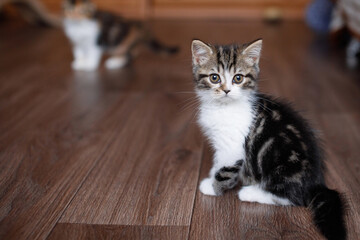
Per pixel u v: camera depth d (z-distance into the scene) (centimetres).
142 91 116
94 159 86
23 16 191
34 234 69
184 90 116
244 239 69
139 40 139
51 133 94
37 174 81
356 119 100
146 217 73
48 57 145
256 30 182
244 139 75
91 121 99
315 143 75
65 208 74
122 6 204
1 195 76
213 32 177
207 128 79
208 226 71
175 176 81
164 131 96
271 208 74
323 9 168
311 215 72
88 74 128
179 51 150
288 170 72
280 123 74
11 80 121
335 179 80
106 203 75
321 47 157
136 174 82
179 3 209
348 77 124
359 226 70
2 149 88
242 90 77
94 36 130
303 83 119
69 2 127
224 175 76
